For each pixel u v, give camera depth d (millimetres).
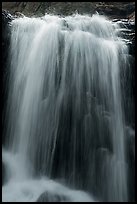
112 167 11406
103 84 12617
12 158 11773
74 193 10867
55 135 11766
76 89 12312
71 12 18891
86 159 11484
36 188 10852
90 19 14391
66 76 12508
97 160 11422
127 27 14477
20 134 12133
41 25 13469
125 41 13648
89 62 12773
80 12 18844
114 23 14422
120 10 18844
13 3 19703
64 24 13828
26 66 12891
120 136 12031
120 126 12195
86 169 11352
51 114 12062
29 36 13281
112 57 12969
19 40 13148
